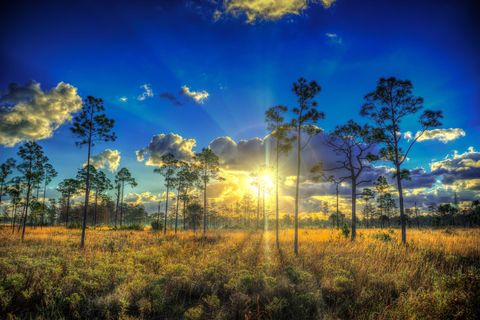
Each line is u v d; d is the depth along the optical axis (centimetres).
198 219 5303
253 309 616
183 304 676
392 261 1108
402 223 1759
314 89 1664
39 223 5334
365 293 660
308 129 1684
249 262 1123
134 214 7488
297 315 579
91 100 2048
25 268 938
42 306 623
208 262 1064
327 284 736
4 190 2727
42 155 2480
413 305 573
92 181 4091
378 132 1992
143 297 671
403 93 1944
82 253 1459
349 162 2317
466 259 1127
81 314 603
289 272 837
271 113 1858
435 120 1859
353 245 1608
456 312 528
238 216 8375
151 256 1273
